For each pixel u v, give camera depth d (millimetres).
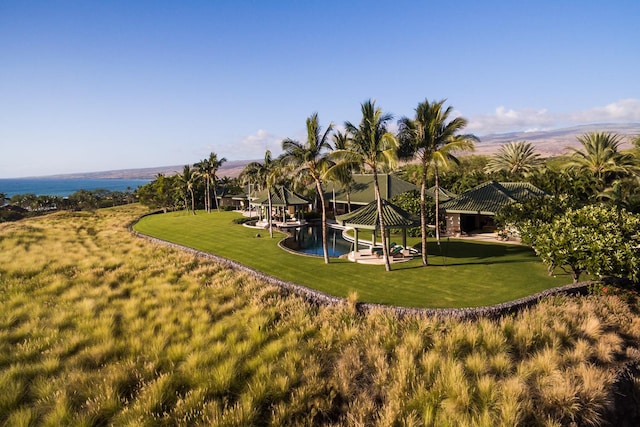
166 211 74188
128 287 20109
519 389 9758
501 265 22188
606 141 40562
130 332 14117
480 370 10969
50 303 17453
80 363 11766
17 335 13852
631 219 16141
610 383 10359
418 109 20266
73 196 99875
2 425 8875
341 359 12180
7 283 20719
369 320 14844
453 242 30859
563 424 8977
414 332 13359
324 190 54812
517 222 22766
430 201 36938
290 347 12945
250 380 11055
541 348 12281
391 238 34188
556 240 16516
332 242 35375
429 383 10656
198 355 11938
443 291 17641
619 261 14734
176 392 10328
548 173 40344
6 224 52281
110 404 9586
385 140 19516
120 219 58156
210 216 60656
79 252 30031
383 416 9250
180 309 16547
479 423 8711
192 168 68250
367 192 47906
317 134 23406
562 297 15875
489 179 46656
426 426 9016
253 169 41625
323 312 15992
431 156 20375
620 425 9742
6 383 10445
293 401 9898
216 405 9523
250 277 21594
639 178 35938
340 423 9250
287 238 36344
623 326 13883
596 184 35000
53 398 9820
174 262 25953
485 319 13992
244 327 14734
